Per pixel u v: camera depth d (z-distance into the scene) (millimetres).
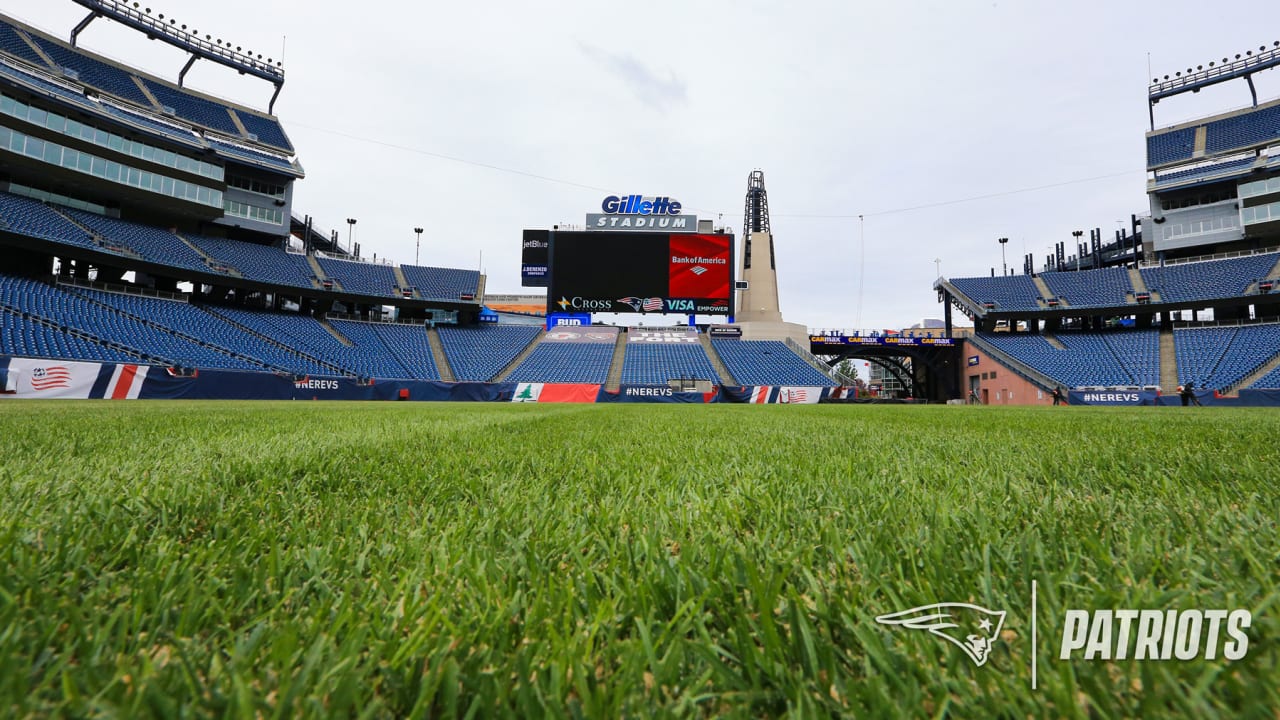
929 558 918
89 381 18484
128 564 917
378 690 562
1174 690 477
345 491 1647
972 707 512
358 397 26906
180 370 21000
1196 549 965
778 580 774
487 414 8594
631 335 40562
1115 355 32594
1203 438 3346
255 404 14078
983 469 2088
